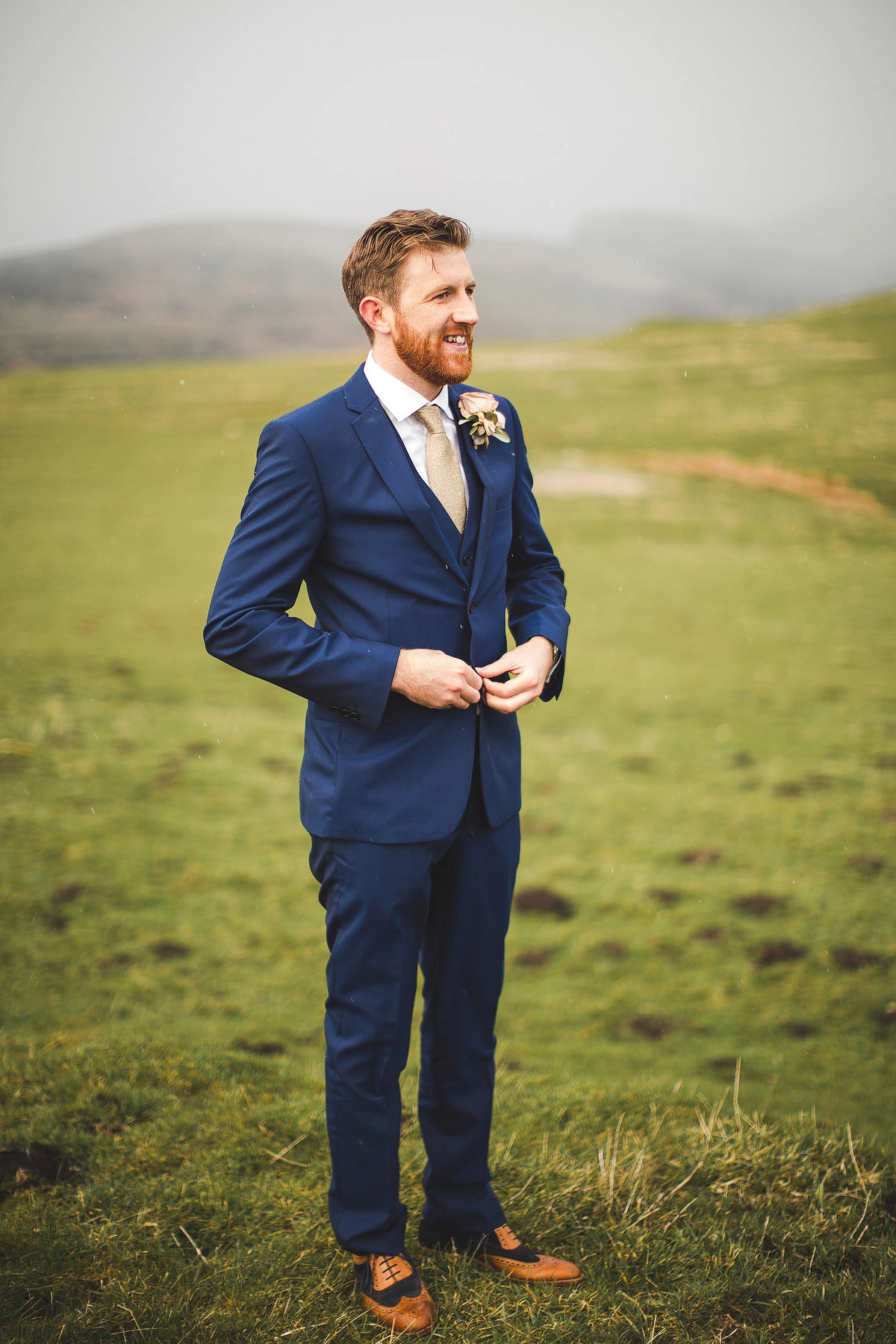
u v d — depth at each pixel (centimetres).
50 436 3164
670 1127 309
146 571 1845
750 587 1822
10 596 1672
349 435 199
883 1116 419
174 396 3994
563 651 224
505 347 6112
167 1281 219
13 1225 239
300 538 198
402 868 201
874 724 1200
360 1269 213
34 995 579
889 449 2823
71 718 1173
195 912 730
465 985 221
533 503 242
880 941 702
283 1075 360
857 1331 207
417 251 190
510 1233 232
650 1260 229
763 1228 242
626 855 864
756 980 653
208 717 1203
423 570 203
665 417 3384
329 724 209
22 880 766
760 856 856
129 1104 311
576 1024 594
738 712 1246
